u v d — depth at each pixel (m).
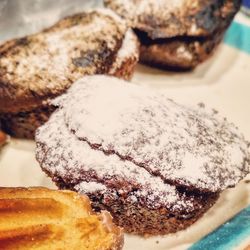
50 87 0.15
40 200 0.11
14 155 0.15
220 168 0.12
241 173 0.12
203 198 0.12
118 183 0.12
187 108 0.14
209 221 0.13
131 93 0.13
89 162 0.12
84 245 0.11
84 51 0.15
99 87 0.13
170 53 0.17
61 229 0.11
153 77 0.17
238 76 0.17
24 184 0.14
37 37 0.15
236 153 0.13
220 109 0.16
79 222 0.11
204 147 0.12
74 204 0.11
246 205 0.13
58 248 0.11
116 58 0.15
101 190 0.12
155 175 0.12
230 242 0.12
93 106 0.13
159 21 0.17
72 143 0.12
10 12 0.18
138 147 0.12
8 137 0.15
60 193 0.12
